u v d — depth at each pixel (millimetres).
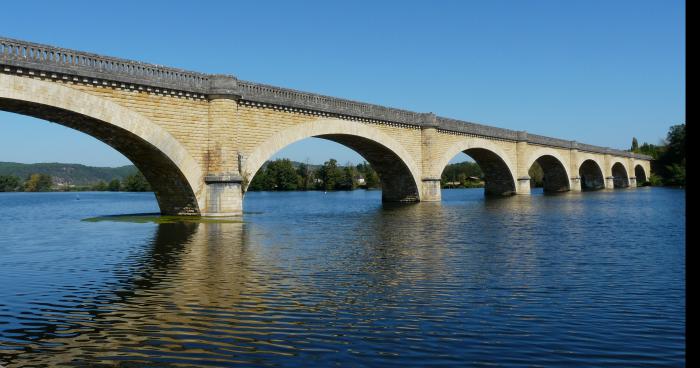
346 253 19078
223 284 13648
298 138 40156
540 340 8984
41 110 27469
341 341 8984
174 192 35781
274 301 11797
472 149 65062
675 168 122562
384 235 25125
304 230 27688
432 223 31688
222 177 33375
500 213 40000
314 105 41000
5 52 24719
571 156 92250
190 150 33000
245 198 91062
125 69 29531
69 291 12969
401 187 57344
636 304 11430
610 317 10391
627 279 14141
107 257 18375
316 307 11266
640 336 9188
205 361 8102
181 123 32500
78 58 27562
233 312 10898
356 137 46375
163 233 26094
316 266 16312
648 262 16891
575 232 26094
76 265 16828
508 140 71812
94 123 29219
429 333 9398
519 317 10422
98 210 58688
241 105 35781
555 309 11023
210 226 29594
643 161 132625
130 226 30141
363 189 152750
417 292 12656
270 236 24719
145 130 30375
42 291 12992
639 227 28531
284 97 38812
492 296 12227
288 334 9398
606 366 7777
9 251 20391
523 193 74625
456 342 8891
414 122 53438
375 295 12359
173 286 13438
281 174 148000
